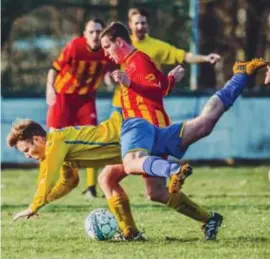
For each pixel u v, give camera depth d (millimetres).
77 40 38000
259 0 70250
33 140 24766
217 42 72000
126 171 24031
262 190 40812
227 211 33188
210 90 53000
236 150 53062
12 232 28750
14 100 52188
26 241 26938
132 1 59969
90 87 38531
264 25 72812
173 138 24516
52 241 26812
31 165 54094
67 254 24469
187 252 24328
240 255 23828
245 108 52969
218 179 45906
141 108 26922
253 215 31969
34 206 24609
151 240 26453
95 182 38688
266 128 53125
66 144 24750
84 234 28000
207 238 26406
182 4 59750
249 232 27922
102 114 52031
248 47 71250
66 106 38625
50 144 24578
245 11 71062
